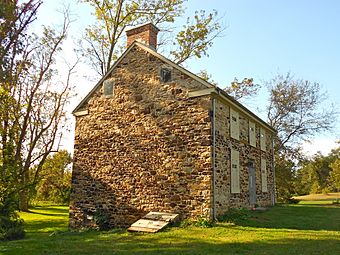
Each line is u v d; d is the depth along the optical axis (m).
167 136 12.89
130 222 13.16
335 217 14.04
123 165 13.89
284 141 28.58
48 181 35.44
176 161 12.46
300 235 9.48
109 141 14.54
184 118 12.60
